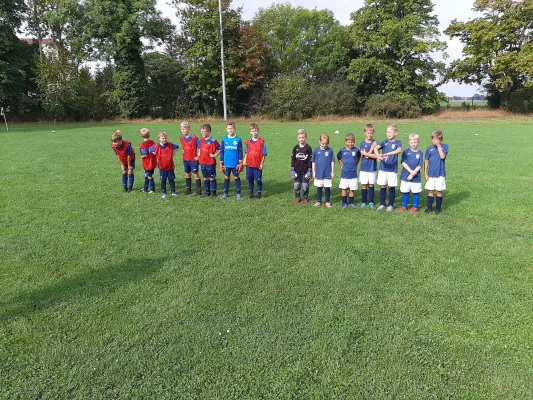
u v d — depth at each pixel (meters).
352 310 3.60
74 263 4.69
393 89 37.97
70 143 17.39
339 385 2.70
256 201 7.77
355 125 29.56
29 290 4.03
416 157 6.78
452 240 5.40
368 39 38.38
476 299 3.78
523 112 35.56
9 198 7.79
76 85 34.78
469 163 11.58
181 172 11.08
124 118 37.25
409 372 2.81
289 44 45.25
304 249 5.11
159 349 3.08
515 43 35.12
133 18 34.31
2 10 32.16
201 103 40.31
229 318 3.49
